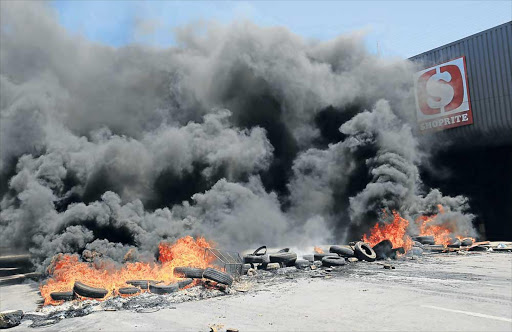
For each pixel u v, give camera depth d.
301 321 6.42
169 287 9.41
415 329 5.70
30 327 7.02
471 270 11.30
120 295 9.35
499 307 6.83
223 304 8.02
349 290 8.96
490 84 21.83
